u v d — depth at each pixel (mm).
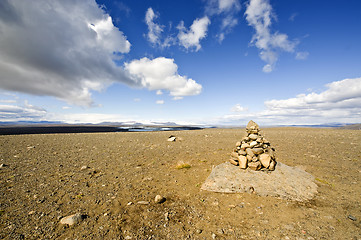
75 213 4770
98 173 8352
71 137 25219
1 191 6066
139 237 3861
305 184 6605
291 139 20562
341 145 15484
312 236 3934
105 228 4145
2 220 4348
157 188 6656
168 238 3861
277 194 5922
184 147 15766
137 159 11203
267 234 4031
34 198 5602
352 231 4078
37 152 13086
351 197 5809
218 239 3861
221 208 5238
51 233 3910
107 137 25344
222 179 6871
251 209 5164
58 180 7270
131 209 5055
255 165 7141
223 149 14586
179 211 5031
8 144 16812
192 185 6988
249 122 8141
